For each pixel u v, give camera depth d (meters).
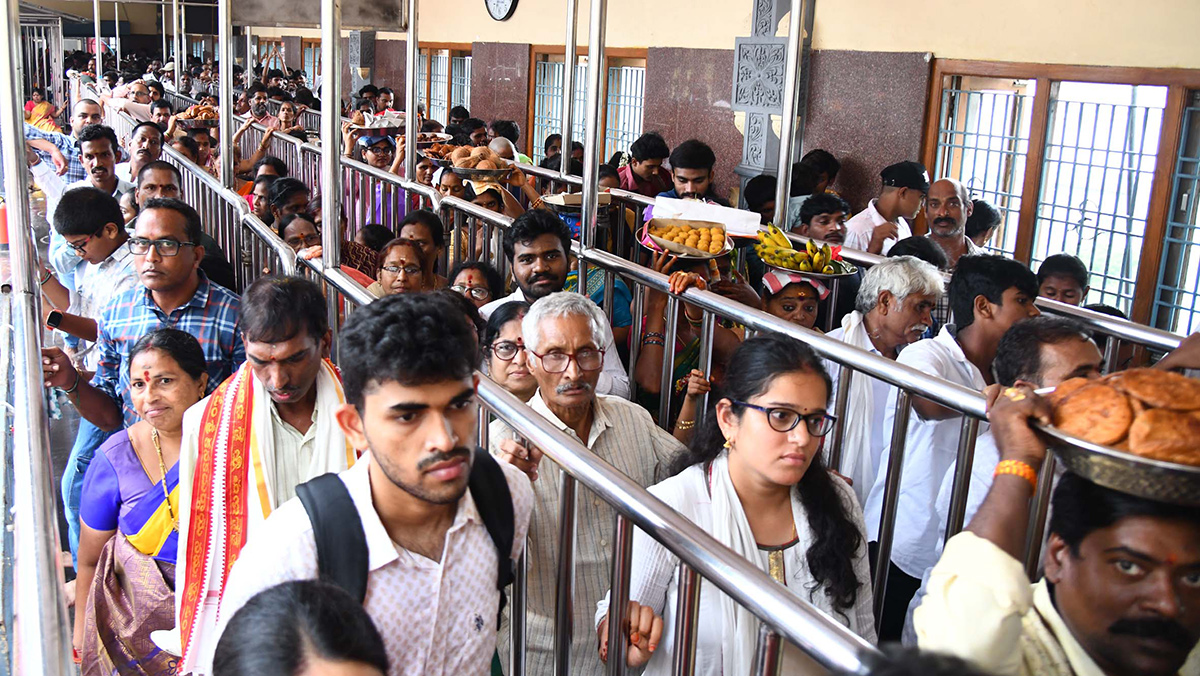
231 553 2.38
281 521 1.71
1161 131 6.54
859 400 3.19
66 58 20.52
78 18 20.42
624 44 11.78
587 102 4.05
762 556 2.21
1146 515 1.29
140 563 2.73
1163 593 1.29
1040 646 1.40
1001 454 1.51
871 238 6.24
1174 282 6.65
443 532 1.76
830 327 4.07
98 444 3.89
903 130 8.29
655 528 1.74
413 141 6.35
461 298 3.26
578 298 2.79
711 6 10.30
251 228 5.00
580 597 2.62
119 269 4.27
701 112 10.52
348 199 7.38
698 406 3.35
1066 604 1.38
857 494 3.19
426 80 17.23
